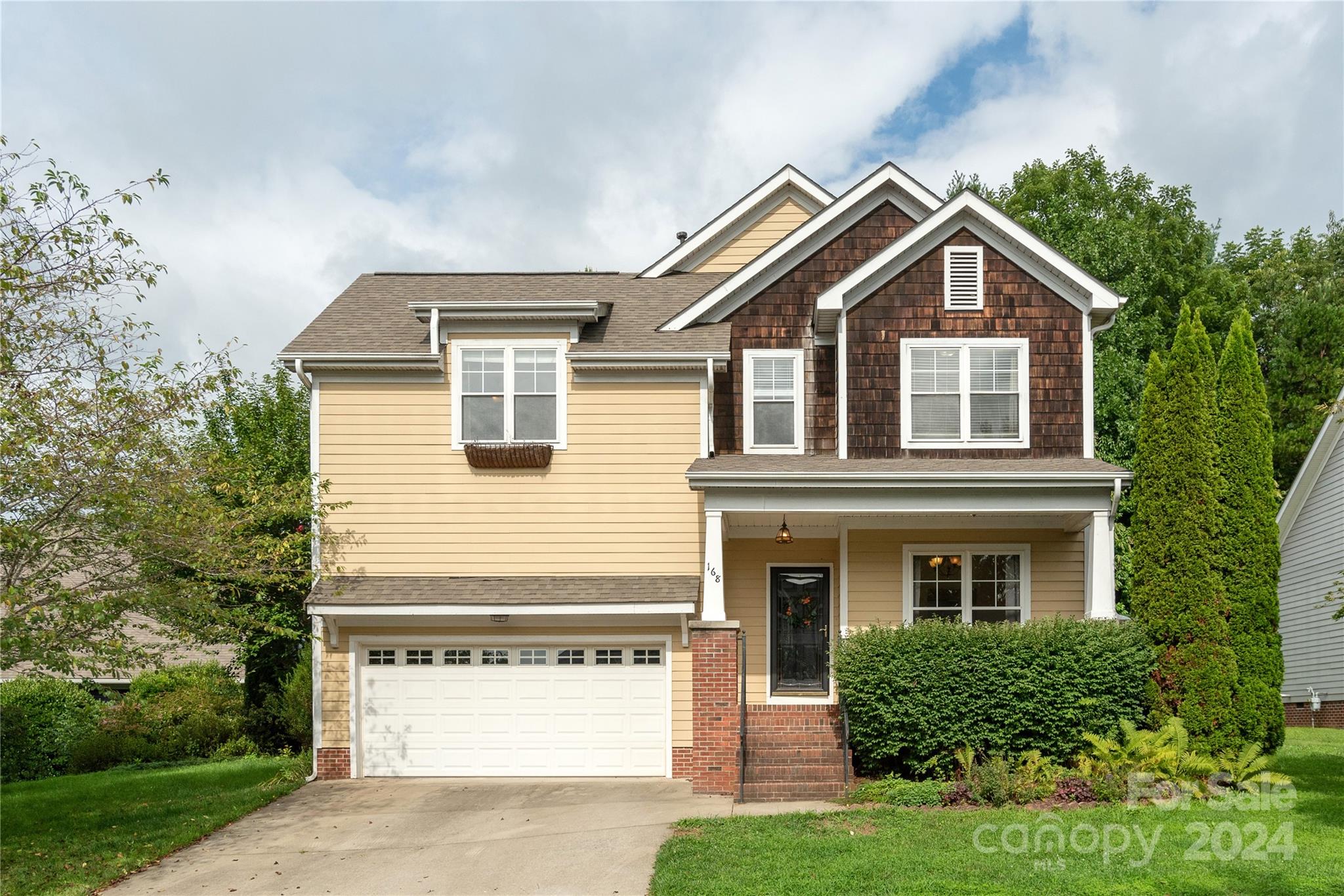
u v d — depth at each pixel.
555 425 17.42
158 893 10.91
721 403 18.44
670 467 17.33
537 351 17.56
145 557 13.64
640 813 13.78
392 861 11.91
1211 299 32.72
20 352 12.55
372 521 17.27
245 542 15.06
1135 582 15.32
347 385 17.50
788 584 18.17
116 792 16.75
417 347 17.42
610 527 17.25
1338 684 24.62
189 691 23.47
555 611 16.05
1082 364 17.36
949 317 17.50
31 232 12.56
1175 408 15.21
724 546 18.16
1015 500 15.78
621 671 16.75
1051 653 14.70
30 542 12.23
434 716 16.77
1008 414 17.34
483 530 17.27
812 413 18.38
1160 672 14.82
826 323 18.06
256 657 22.89
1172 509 15.01
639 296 20.02
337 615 16.36
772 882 10.27
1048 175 34.75
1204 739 14.39
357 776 16.66
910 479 15.64
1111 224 31.08
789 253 18.58
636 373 17.45
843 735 15.45
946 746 14.68
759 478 15.72
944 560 17.70
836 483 15.75
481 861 11.79
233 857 12.21
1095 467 16.17
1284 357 35.19
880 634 14.96
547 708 16.75
